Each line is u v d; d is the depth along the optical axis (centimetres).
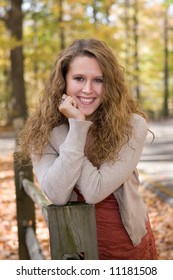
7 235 620
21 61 2305
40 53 2239
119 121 247
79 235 222
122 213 250
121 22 3416
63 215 222
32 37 2428
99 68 249
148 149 1487
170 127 2605
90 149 253
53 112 257
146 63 4062
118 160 241
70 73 253
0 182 969
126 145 244
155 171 1024
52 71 265
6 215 717
